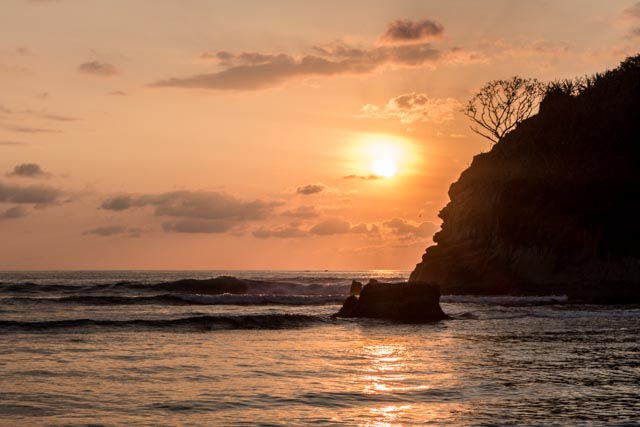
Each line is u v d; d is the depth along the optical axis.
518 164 76.31
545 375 17.75
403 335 28.09
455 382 16.53
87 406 13.33
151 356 20.62
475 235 73.75
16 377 16.36
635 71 79.12
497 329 30.89
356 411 13.20
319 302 53.31
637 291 63.12
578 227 69.94
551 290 66.00
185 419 12.35
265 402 13.93
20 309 41.81
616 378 17.44
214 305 49.34
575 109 79.25
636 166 72.50
